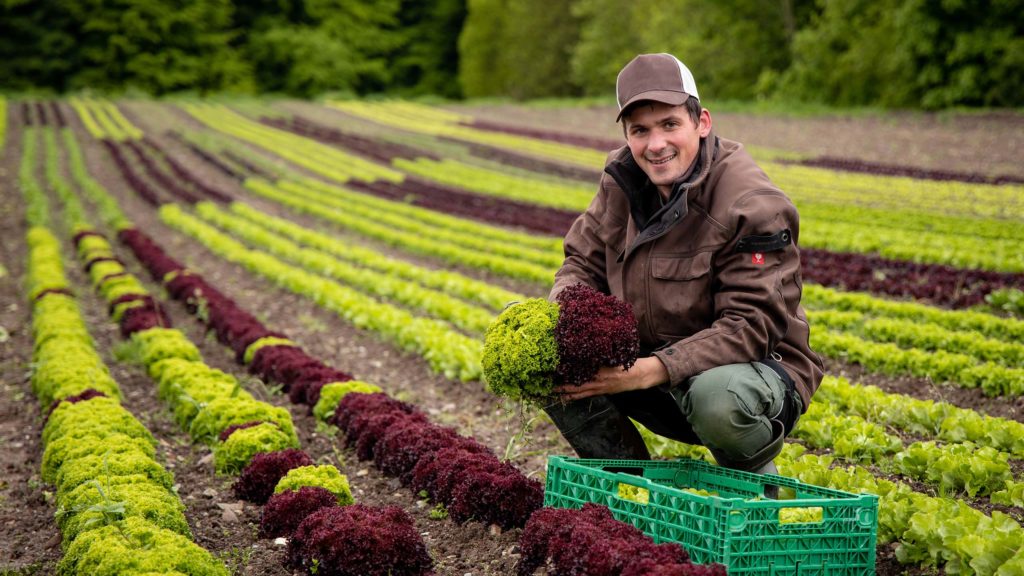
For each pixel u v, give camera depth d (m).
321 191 30.50
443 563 4.70
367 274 15.77
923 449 5.88
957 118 38.81
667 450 6.32
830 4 48.03
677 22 59.91
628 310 4.14
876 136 36.47
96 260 17.06
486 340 4.32
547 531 4.15
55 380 8.07
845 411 7.76
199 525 5.39
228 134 45.28
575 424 4.64
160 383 8.65
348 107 60.09
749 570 3.67
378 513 4.75
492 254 18.62
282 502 5.18
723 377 4.06
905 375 9.23
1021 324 10.46
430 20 85.38
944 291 13.13
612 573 3.68
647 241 4.39
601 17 67.31
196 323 12.72
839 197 23.70
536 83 75.88
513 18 76.31
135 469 5.51
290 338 11.85
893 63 43.25
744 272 4.16
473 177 32.53
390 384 9.45
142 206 27.00
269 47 74.88
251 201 28.39
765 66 56.50
